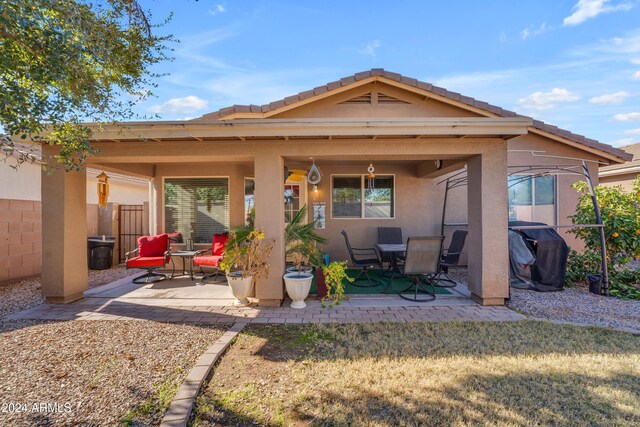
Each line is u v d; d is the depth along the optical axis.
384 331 4.32
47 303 5.59
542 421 2.51
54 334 4.18
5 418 2.50
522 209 8.72
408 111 7.57
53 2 2.96
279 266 5.48
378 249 7.82
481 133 4.88
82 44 3.17
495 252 5.40
